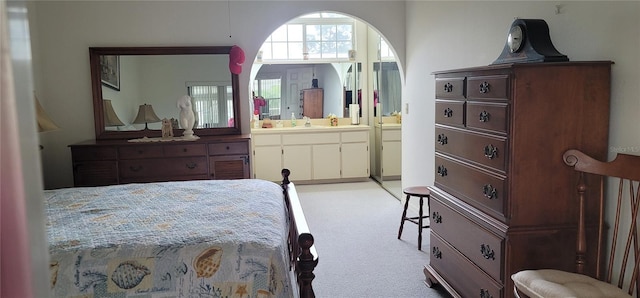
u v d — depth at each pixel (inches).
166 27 166.9
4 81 19.6
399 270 124.0
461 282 95.2
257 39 172.2
